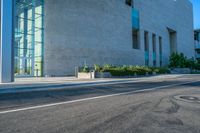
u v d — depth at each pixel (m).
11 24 17.48
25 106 7.64
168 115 6.21
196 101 8.74
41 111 6.78
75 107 7.46
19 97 9.92
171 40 66.88
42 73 28.84
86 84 17.66
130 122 5.43
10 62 17.31
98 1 37.28
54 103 8.28
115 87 15.03
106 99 9.34
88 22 35.09
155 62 54.00
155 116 6.08
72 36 32.50
